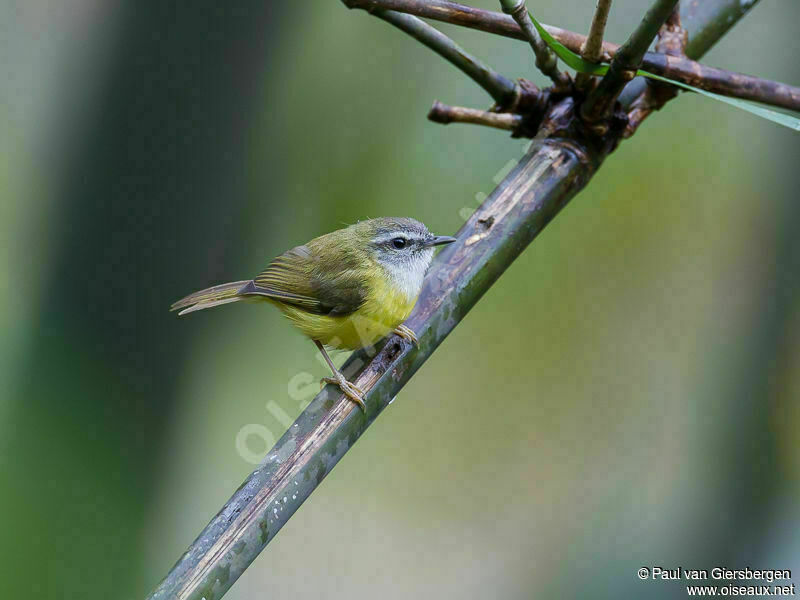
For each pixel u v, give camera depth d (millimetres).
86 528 9359
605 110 5777
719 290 11836
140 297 9742
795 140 11250
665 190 11961
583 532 12289
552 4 10906
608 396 12547
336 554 13109
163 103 9375
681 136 11758
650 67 5711
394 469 13445
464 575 12594
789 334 11266
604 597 11367
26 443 9320
